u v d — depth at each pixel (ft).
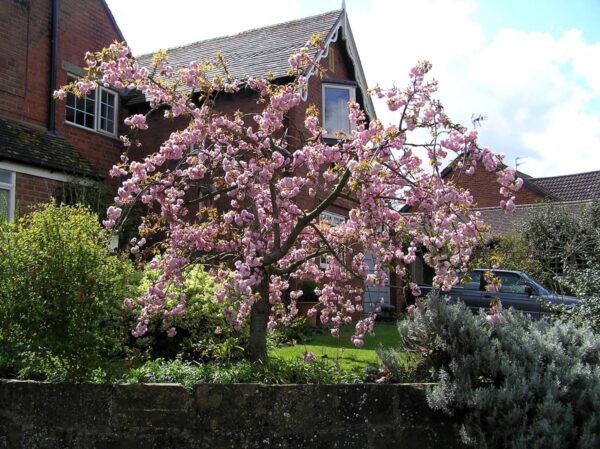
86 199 34.58
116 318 16.80
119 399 13.66
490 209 72.74
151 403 13.55
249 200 17.84
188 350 20.33
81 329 13.71
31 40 37.55
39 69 38.09
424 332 14.26
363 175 14.69
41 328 13.52
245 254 16.78
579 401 11.81
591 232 50.01
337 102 48.06
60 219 14.47
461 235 15.51
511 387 12.06
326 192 19.67
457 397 12.42
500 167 15.23
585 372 12.36
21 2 36.91
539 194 78.84
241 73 42.70
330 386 13.41
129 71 17.80
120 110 45.88
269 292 19.31
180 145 18.08
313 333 30.58
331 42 48.91
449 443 12.82
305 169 21.16
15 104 36.19
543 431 11.23
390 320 43.16
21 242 13.83
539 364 12.89
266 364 15.67
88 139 42.22
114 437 13.56
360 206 16.61
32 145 34.86
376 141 14.82
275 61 43.37
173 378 14.67
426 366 14.44
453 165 15.33
